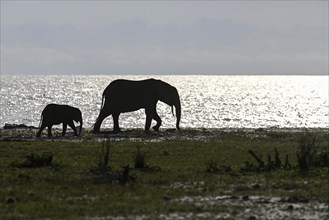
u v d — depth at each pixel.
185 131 87.88
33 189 38.62
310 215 31.89
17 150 61.12
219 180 42.12
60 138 77.81
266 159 53.59
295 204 34.62
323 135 80.69
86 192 37.69
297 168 47.38
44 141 72.19
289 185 40.06
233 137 78.00
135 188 39.03
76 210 32.81
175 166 48.84
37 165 49.03
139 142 69.62
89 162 51.25
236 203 34.94
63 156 55.72
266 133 85.25
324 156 48.91
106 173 44.84
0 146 64.81
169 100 87.31
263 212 32.62
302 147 49.69
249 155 56.34
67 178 42.72
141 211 32.69
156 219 30.80
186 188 39.16
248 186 39.81
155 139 75.31
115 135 81.38
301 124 174.75
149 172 45.44
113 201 35.12
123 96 85.38
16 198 35.97
